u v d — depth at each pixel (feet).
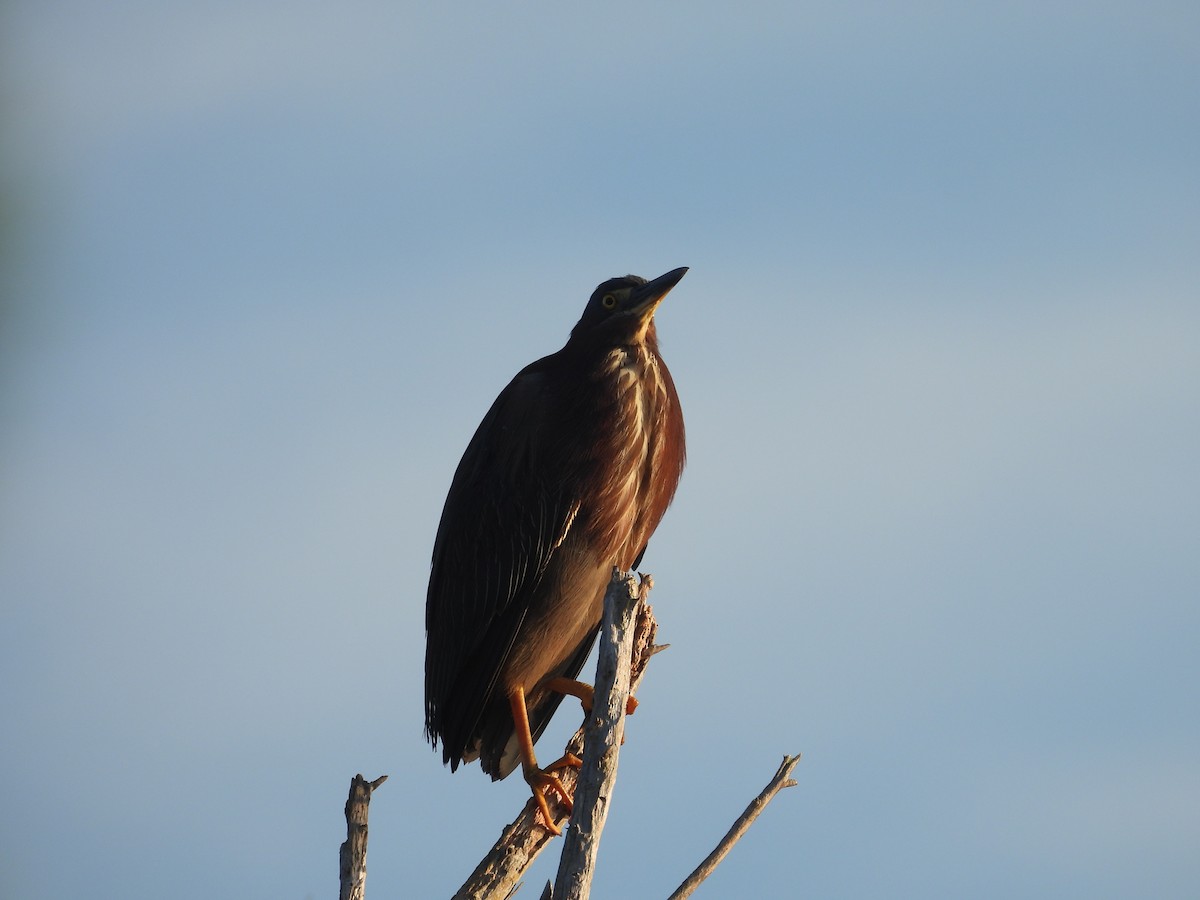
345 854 22.85
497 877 31.40
